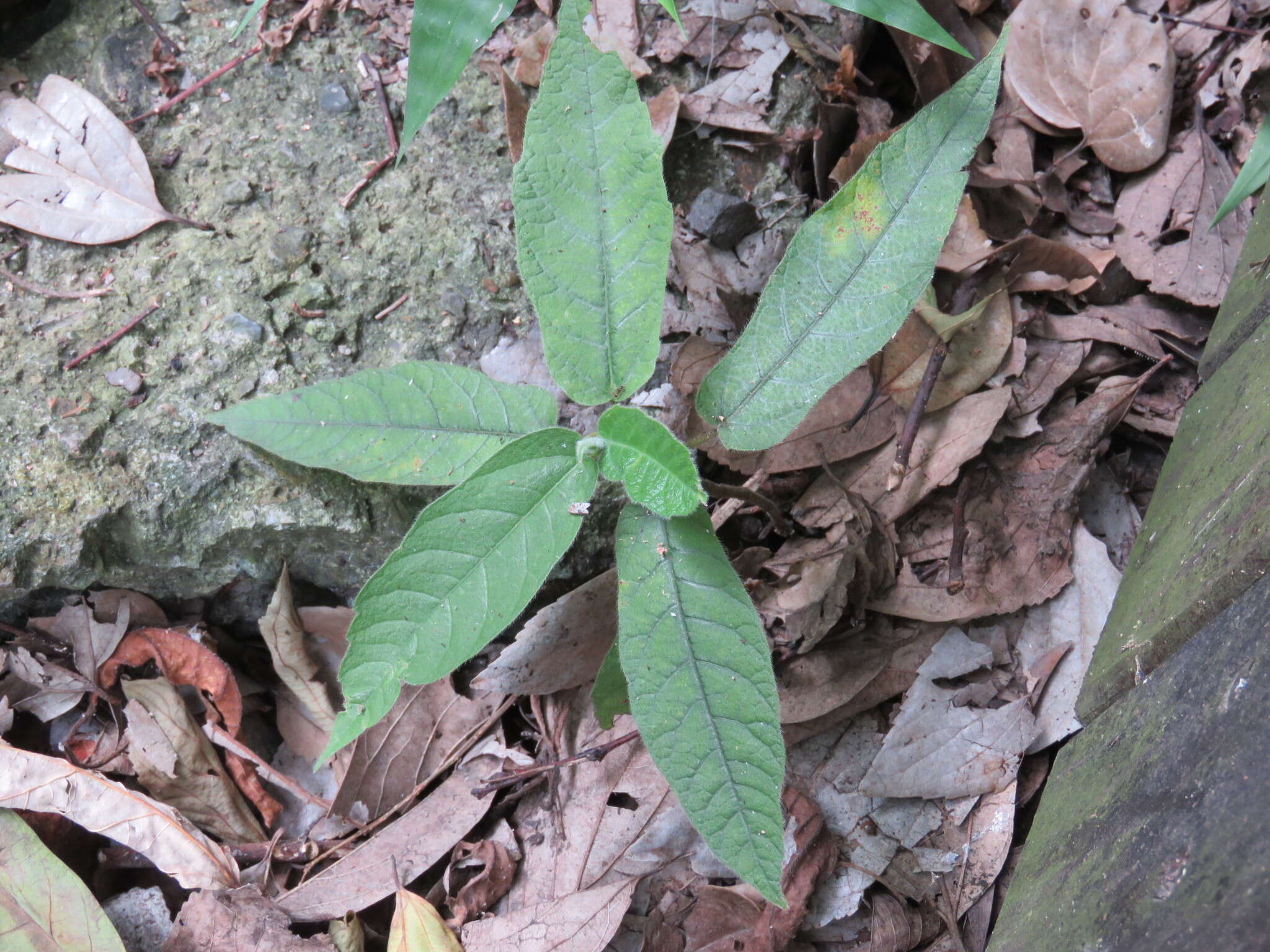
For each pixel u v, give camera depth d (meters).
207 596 0.64
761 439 0.53
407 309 0.63
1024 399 0.65
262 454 0.60
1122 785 0.50
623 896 0.59
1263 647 0.46
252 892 0.59
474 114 0.66
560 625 0.61
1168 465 0.59
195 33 0.67
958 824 0.61
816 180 0.68
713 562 0.53
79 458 0.60
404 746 0.62
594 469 0.52
